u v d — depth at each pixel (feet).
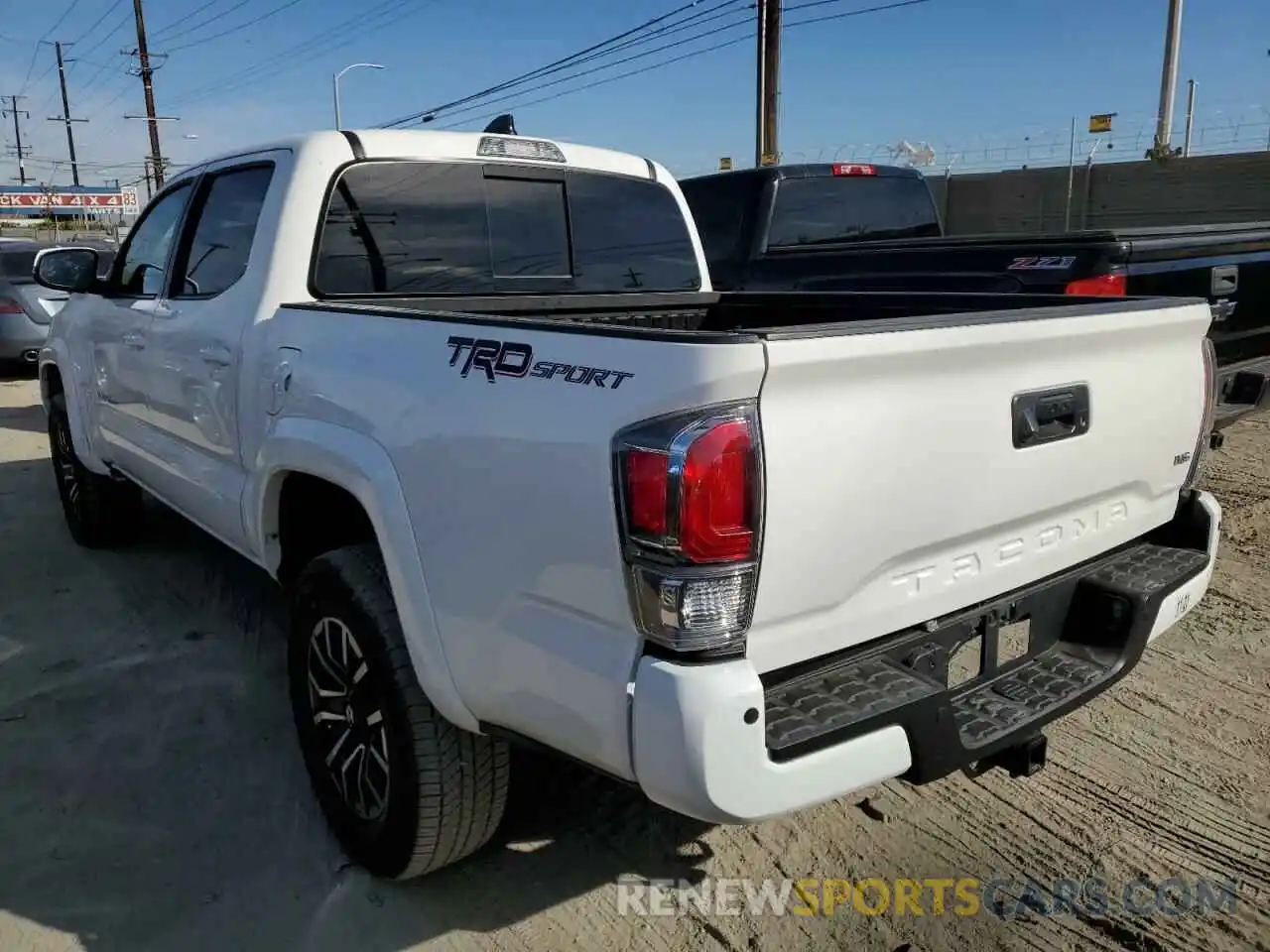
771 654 6.75
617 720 6.59
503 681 7.45
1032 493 8.09
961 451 7.44
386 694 8.42
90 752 11.52
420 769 8.34
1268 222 20.04
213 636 14.65
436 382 7.97
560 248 13.33
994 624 8.31
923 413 7.13
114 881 9.36
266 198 11.32
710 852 9.87
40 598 16.15
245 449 10.96
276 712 12.42
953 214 78.07
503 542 7.27
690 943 8.66
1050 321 7.77
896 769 7.00
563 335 7.11
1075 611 9.14
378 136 11.60
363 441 8.59
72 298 17.79
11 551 18.54
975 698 8.25
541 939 8.70
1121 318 8.39
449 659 7.88
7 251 39.47
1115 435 8.73
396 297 11.57
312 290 11.07
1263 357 18.95
